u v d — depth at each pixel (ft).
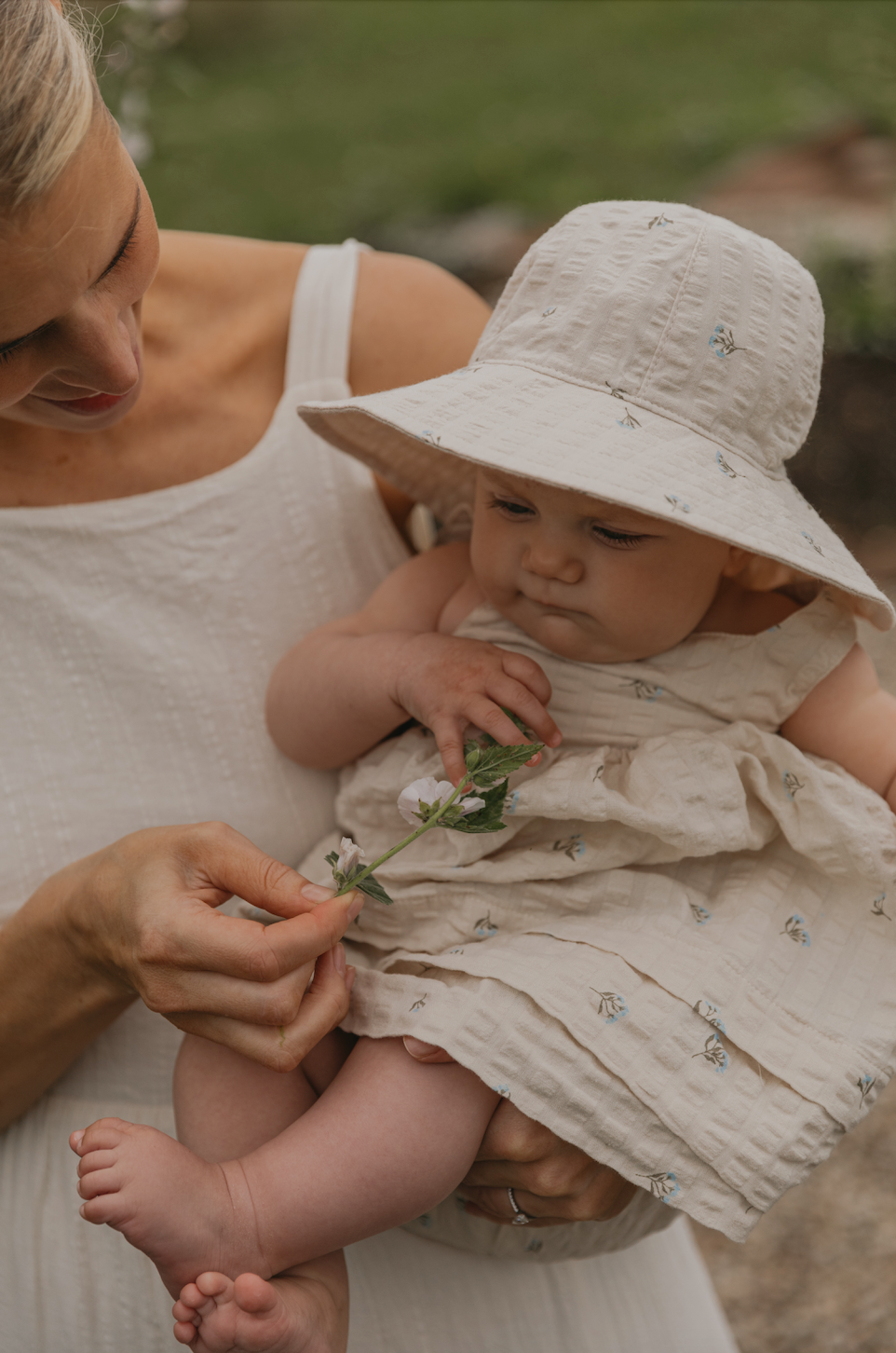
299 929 3.64
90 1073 4.71
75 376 3.65
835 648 4.53
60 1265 4.43
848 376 15.80
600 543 4.24
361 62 32.96
